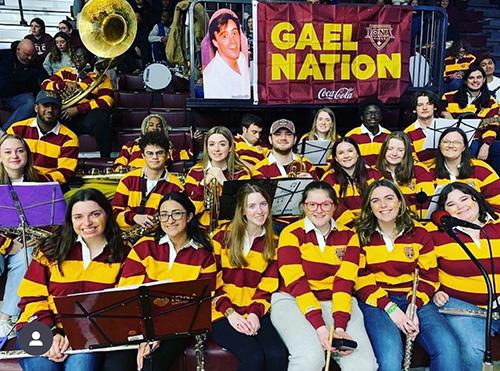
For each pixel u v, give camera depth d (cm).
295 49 446
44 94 365
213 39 437
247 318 243
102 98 469
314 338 229
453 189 253
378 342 231
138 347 218
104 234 237
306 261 253
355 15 450
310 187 251
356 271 247
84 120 465
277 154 351
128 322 192
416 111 400
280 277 257
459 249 250
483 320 244
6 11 792
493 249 248
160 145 316
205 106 448
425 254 254
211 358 235
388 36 461
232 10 482
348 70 459
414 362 245
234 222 254
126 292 185
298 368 221
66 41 550
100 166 440
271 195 264
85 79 468
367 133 403
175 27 591
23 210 250
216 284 248
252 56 480
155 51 688
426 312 245
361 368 220
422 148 365
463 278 251
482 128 427
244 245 253
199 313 196
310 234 254
